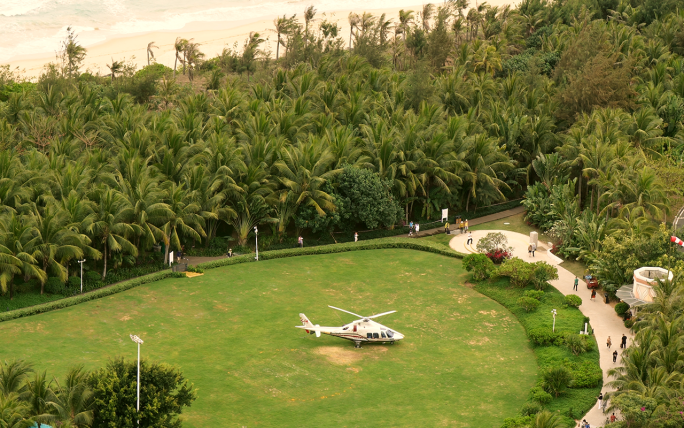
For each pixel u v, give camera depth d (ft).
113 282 228.84
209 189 246.68
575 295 210.38
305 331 198.70
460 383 171.32
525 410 154.10
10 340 186.50
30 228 209.87
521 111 332.60
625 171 246.47
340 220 270.46
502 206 310.04
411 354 186.19
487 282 230.07
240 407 159.12
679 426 129.08
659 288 178.09
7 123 312.71
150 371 139.03
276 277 236.84
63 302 209.46
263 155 262.26
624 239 213.25
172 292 222.69
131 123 298.15
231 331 197.47
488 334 197.47
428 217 292.20
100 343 187.21
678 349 148.66
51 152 257.75
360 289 228.43
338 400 163.02
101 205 225.76
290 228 277.03
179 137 267.80
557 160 293.64
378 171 278.26
